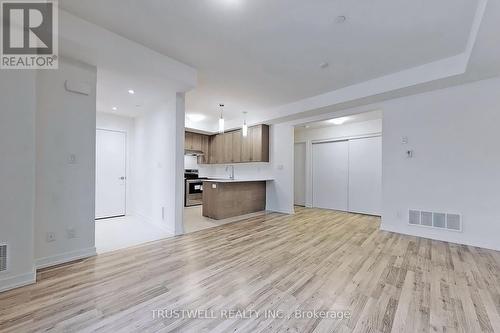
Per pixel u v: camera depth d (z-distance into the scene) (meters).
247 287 2.08
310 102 4.57
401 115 3.88
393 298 1.91
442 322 1.61
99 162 4.90
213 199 5.02
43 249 2.46
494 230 3.10
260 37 2.57
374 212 5.64
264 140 6.02
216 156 7.25
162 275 2.30
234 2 2.03
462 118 3.32
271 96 4.52
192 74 3.29
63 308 1.73
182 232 3.79
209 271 2.40
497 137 3.09
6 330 1.49
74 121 2.65
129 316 1.65
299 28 2.40
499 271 2.42
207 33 2.51
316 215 5.53
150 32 2.49
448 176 3.45
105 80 3.13
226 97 4.60
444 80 3.15
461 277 2.29
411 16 2.20
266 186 6.26
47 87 2.46
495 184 3.10
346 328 1.54
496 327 1.56
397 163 3.94
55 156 2.53
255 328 1.54
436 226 3.54
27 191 2.07
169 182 3.86
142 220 4.71
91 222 2.80
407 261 2.70
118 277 2.25
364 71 3.43
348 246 3.23
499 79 3.06
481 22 1.96
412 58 3.04
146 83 3.23
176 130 3.72
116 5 2.07
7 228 1.98
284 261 2.68
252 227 4.29
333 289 2.06
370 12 2.15
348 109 4.52
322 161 6.68
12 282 2.00
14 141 2.00
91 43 2.33
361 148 5.93
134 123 5.35
